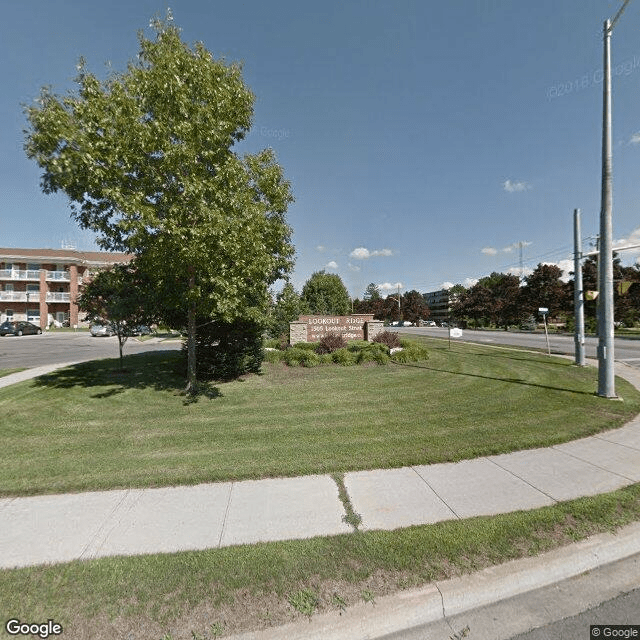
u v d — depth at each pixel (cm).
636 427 580
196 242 616
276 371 1127
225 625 221
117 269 1065
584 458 458
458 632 225
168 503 358
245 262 700
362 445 502
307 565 267
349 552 281
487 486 387
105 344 2441
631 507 343
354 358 1294
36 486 388
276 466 435
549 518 324
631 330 3538
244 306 800
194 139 653
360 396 794
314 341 1719
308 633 219
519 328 4594
